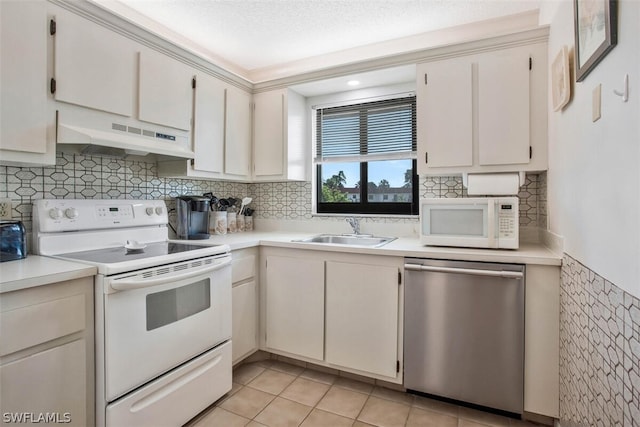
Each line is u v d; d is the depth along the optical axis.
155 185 2.27
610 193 0.95
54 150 1.48
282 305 2.21
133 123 1.79
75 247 1.69
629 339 0.81
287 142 2.59
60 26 1.47
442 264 1.76
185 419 1.59
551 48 1.75
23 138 1.36
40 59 1.41
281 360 2.36
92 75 1.60
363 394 1.93
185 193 2.49
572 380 1.34
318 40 2.42
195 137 2.19
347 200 2.82
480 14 2.10
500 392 1.67
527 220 2.15
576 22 1.21
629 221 0.82
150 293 1.45
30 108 1.38
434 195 2.39
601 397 1.00
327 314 2.07
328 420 1.69
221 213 2.61
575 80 1.27
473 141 1.98
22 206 1.62
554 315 1.58
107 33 1.67
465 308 1.72
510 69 1.90
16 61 1.34
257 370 2.21
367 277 1.95
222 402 1.85
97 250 1.74
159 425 1.47
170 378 1.53
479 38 1.93
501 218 1.78
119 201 1.94
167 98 1.98
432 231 1.93
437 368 1.79
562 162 1.51
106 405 1.30
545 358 1.59
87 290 1.30
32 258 1.49
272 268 2.25
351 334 2.00
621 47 0.86
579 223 1.25
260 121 2.69
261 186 3.05
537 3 1.99
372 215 2.65
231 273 2.00
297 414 1.74
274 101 2.63
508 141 1.91
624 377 0.84
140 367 1.40
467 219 1.86
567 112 1.42
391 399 1.88
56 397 1.20
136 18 2.07
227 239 2.27
